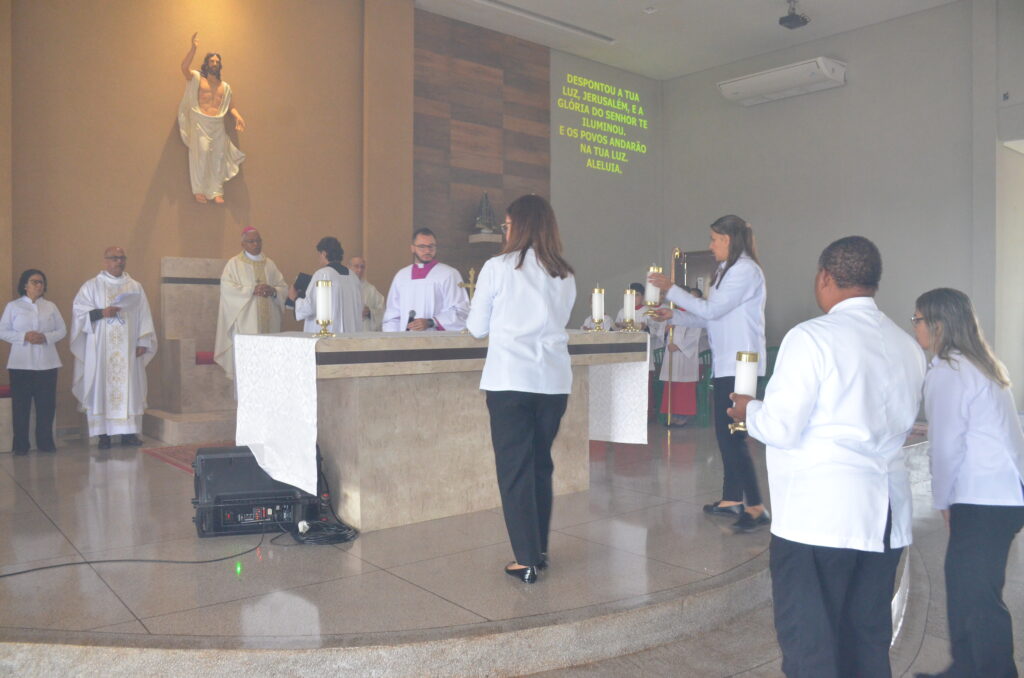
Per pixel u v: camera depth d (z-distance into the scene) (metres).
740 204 10.38
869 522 1.90
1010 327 8.59
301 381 3.24
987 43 8.26
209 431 6.47
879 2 8.52
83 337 6.18
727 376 3.92
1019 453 2.47
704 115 10.75
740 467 3.87
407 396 3.83
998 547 2.46
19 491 4.52
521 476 3.00
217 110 7.29
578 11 8.87
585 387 4.61
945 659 3.03
